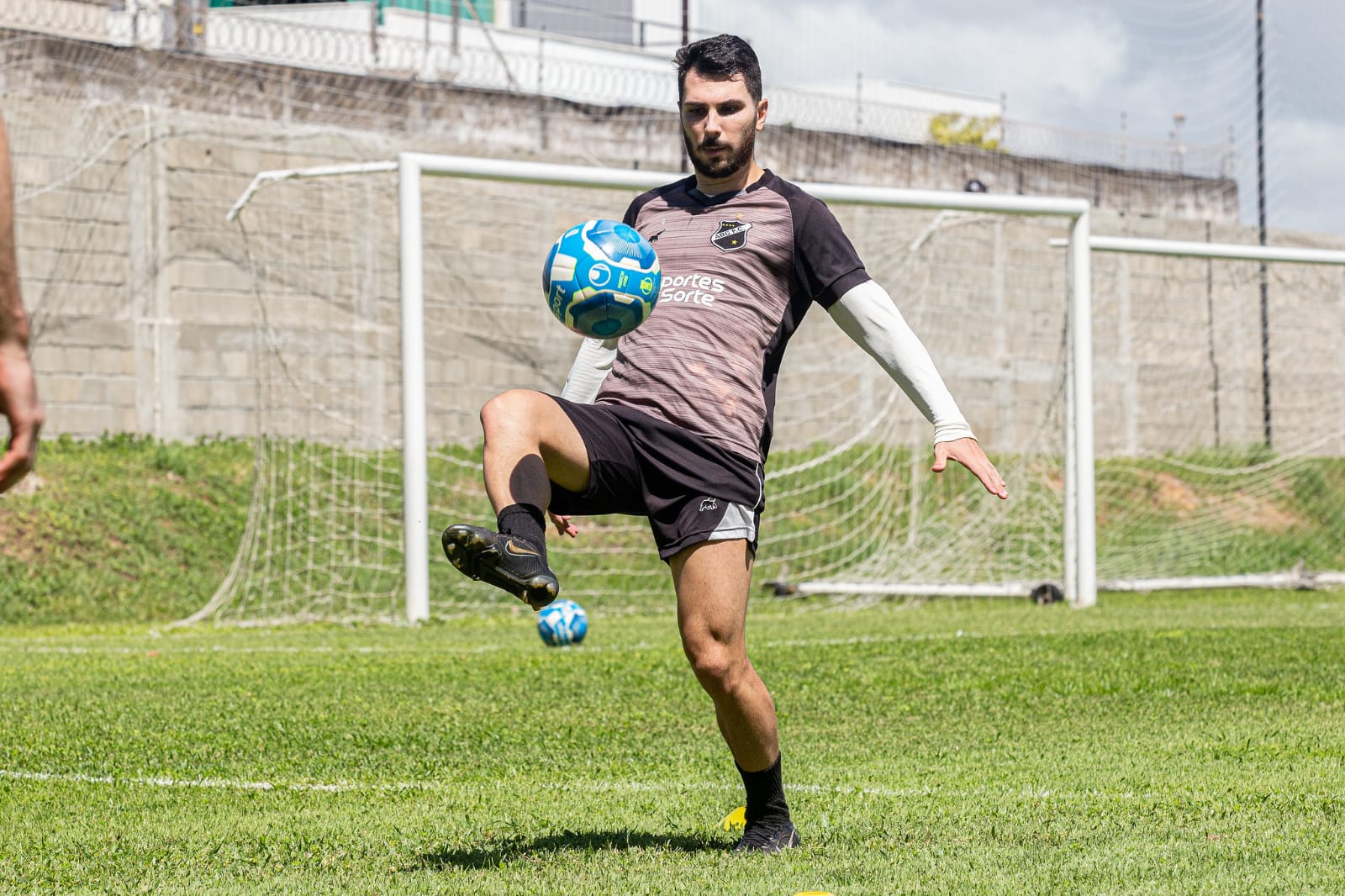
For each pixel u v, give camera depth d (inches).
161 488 1535.4
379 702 691.4
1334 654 874.1
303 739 574.6
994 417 2055.9
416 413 1203.9
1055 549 1626.5
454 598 1387.8
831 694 708.7
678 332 342.3
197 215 1688.0
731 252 347.9
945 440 334.6
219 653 967.0
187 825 395.9
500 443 306.8
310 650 991.0
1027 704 666.2
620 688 742.5
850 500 1653.5
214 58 1895.9
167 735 588.1
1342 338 2482.8
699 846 360.2
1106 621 1184.2
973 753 522.9
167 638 1123.3
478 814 410.9
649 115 2218.3
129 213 1649.9
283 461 1536.7
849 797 431.2
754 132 356.2
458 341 1803.6
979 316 2095.2
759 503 338.3
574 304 335.6
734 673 334.3
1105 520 1815.9
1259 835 362.3
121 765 513.3
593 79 2450.8
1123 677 761.0
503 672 823.1
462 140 2063.2
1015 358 2095.2
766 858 337.1
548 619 1002.7
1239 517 1895.9
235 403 1686.8
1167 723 599.2
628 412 331.9
